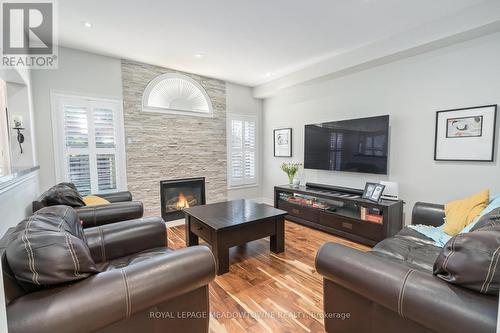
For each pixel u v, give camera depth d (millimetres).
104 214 2119
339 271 1243
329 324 1396
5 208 1514
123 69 3500
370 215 2928
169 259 1151
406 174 3023
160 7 2223
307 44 3027
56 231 1081
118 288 968
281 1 2158
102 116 3381
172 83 3959
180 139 4094
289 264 2502
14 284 894
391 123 3139
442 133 2697
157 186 3881
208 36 2805
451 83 2625
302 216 3729
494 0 2119
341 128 3588
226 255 2350
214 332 1574
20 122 2623
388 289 1051
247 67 3852
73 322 850
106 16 2363
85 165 3291
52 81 3029
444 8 2271
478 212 1890
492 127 2379
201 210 2865
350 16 2408
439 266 1011
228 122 4691
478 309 841
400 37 2738
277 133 4844
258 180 5238
